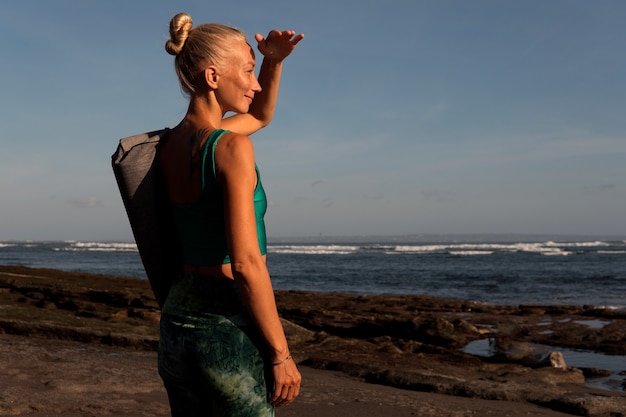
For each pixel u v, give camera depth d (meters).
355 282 33.94
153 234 1.79
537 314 15.73
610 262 54.50
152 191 1.77
